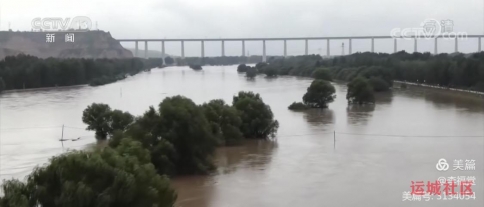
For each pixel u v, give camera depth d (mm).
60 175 17000
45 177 16984
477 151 35906
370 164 32000
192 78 143250
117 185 17234
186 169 30812
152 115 32188
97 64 123500
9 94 90812
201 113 33562
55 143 42562
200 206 23812
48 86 106062
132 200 17453
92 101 78062
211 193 26156
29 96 87062
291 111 64312
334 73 119438
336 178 28594
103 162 17641
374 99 72812
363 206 23188
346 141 41188
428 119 54969
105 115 45531
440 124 50750
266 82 120438
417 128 48031
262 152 37250
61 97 85125
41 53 163250
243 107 45000
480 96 79375
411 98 79688
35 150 39344
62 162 17438
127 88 105188
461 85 91125
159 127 31297
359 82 71625
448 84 95812
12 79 99625
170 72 183625
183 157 31031
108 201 16656
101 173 17453
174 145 30922
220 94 88688
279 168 31625
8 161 35094
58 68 107562
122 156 21031
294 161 33625
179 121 31422
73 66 111125
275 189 26547
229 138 41094
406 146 38375
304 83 114250
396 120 54312
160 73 175125
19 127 51906
